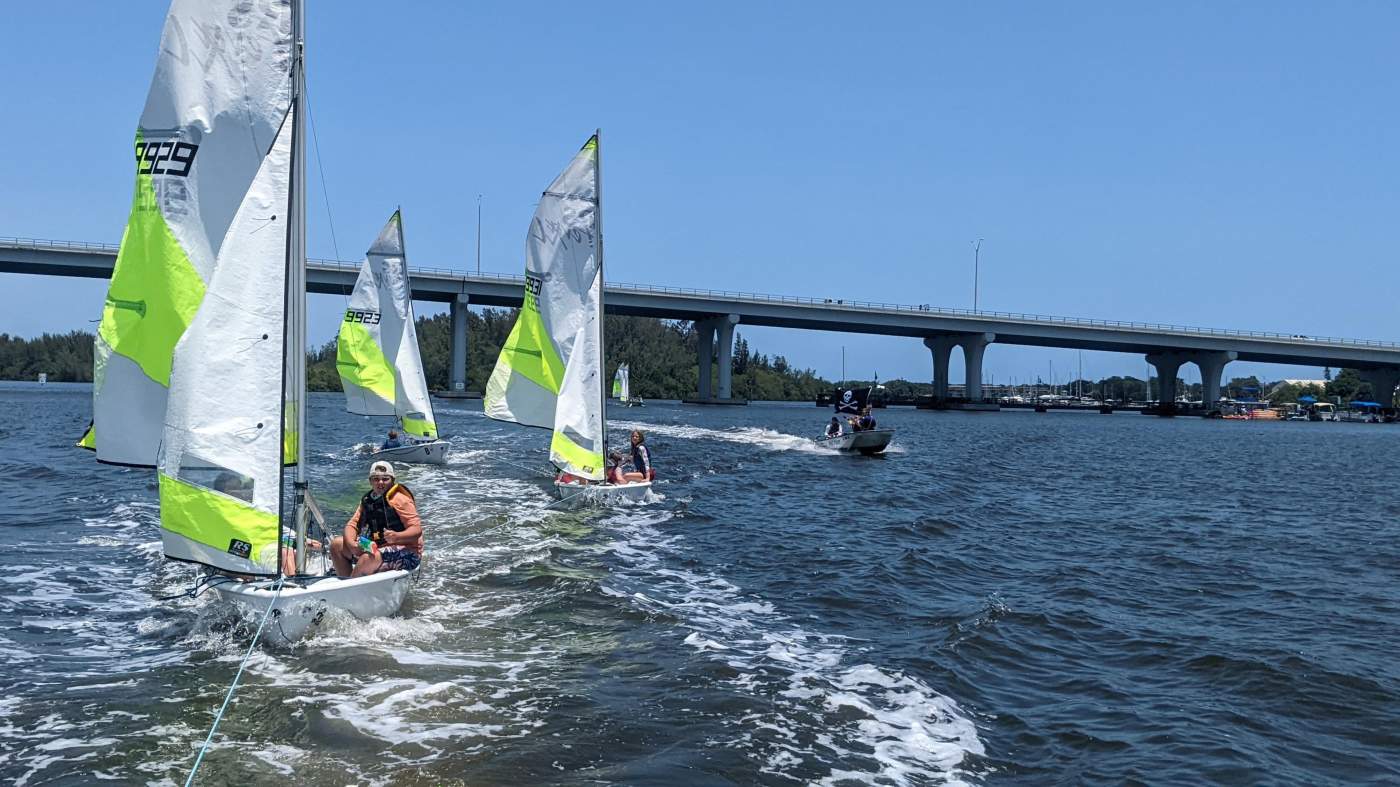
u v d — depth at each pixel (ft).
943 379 437.17
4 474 88.07
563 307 86.58
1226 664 35.96
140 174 38.45
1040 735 28.60
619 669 33.50
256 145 38.29
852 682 32.76
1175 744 27.99
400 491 40.86
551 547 56.59
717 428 209.46
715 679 32.58
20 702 29.22
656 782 24.22
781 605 44.04
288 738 26.61
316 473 94.12
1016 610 43.75
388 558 40.06
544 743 26.53
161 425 39.45
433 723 27.89
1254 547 64.85
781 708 29.99
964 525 72.13
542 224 86.22
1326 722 30.25
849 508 79.61
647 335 620.90
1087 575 53.42
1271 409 492.54
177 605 41.11
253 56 37.68
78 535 57.72
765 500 83.71
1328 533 72.64
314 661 33.47
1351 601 47.62
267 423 35.14
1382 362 438.40
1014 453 163.12
